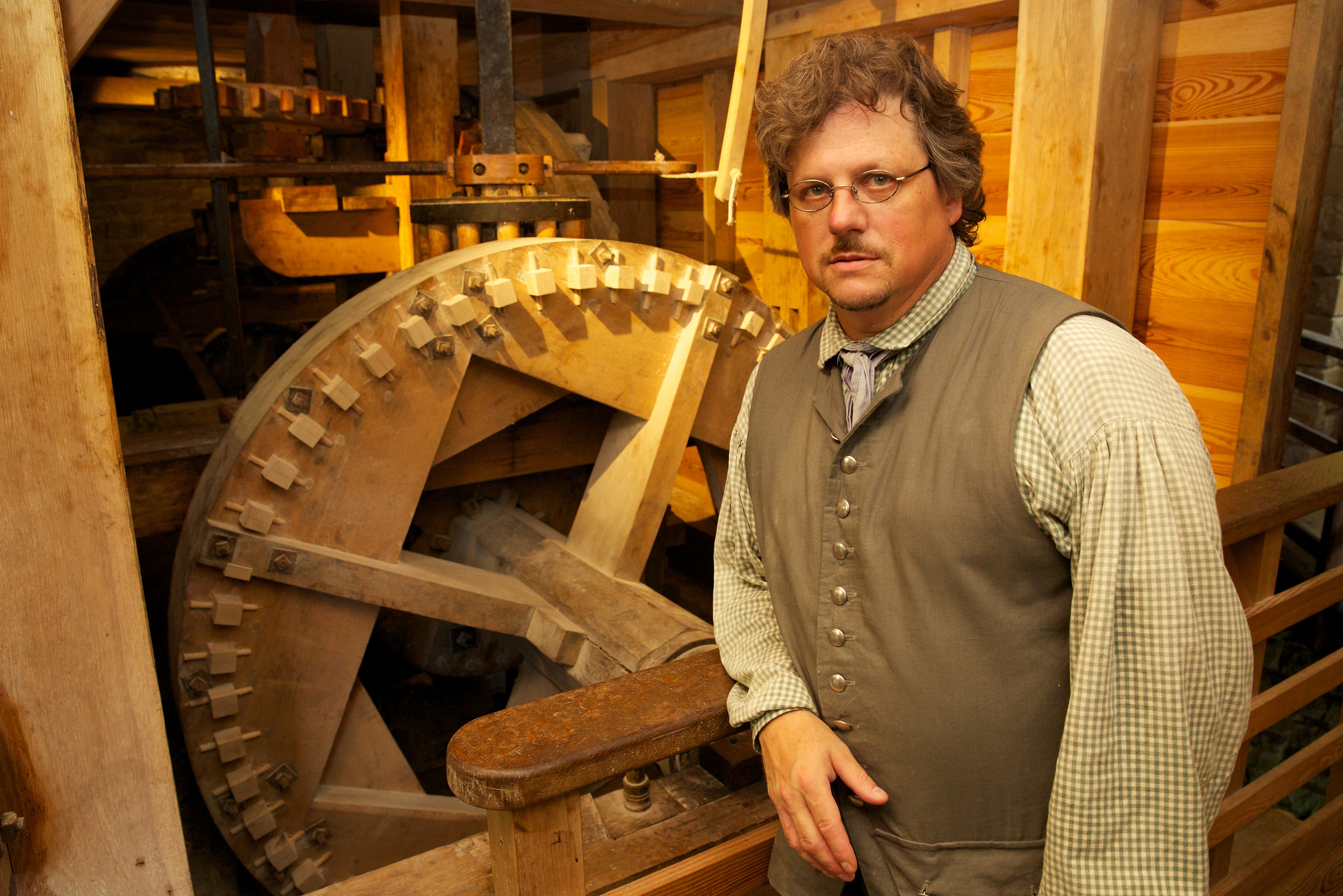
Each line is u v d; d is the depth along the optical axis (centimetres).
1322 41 224
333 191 315
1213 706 88
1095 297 261
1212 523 87
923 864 107
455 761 103
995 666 99
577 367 248
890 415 107
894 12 307
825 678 112
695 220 452
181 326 613
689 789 201
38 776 122
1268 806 188
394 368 222
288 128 320
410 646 290
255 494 216
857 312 107
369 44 396
